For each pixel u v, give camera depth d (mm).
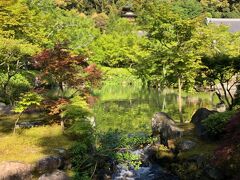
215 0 78188
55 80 16031
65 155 12836
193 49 21781
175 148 14930
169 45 24281
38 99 14406
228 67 20688
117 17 67562
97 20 65375
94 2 80250
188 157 13422
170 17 20750
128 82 46906
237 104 19750
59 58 15250
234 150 10711
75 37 39969
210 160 12242
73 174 12148
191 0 70625
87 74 16031
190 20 20656
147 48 22875
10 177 11000
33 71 32219
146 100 34000
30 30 24656
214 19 55656
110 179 13586
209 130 14148
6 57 20062
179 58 20266
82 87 17047
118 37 51594
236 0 80062
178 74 21422
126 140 13922
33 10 31891
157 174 14328
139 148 16531
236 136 10625
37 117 17938
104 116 25797
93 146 13531
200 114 16641
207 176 12141
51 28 33938
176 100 33594
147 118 24969
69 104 15000
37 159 11977
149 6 21562
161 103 31953
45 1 41781
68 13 50781
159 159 15289
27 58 23297
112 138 13766
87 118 15508
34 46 20500
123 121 23938
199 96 35375
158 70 23422
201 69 21906
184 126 16484
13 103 22234
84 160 12773
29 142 13836
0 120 17328
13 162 11492
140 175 14250
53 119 16672
